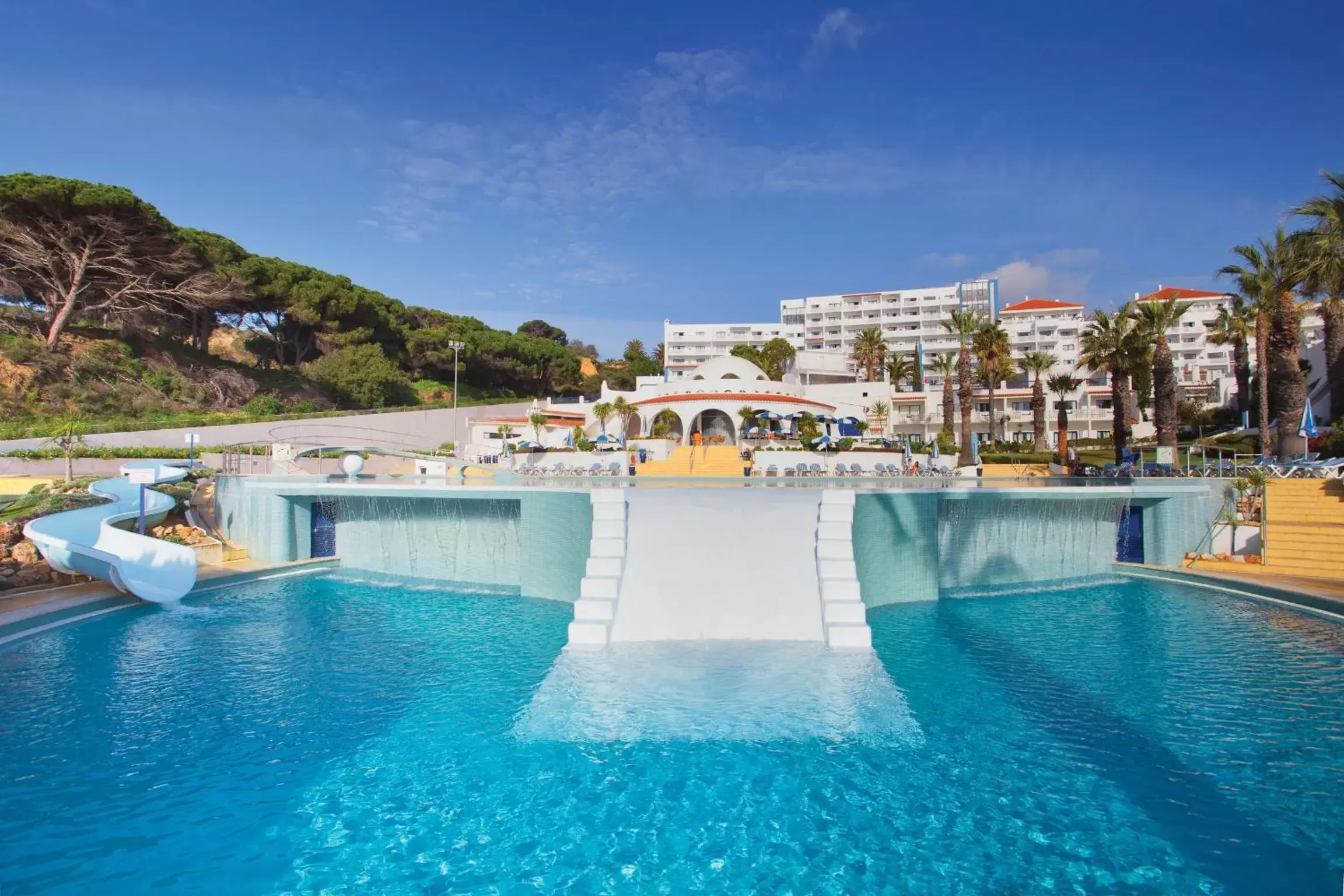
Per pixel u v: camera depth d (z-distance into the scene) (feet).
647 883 17.03
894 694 26.76
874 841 18.74
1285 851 18.35
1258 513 57.16
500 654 34.88
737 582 33.65
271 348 187.62
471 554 52.16
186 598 47.21
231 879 17.31
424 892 16.76
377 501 56.34
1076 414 183.21
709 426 167.43
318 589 50.44
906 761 22.84
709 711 25.50
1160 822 19.71
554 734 24.21
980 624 40.42
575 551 44.01
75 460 96.58
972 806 20.48
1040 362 156.46
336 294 186.09
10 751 24.26
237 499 61.05
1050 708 27.63
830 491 37.17
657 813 20.04
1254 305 98.78
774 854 18.19
